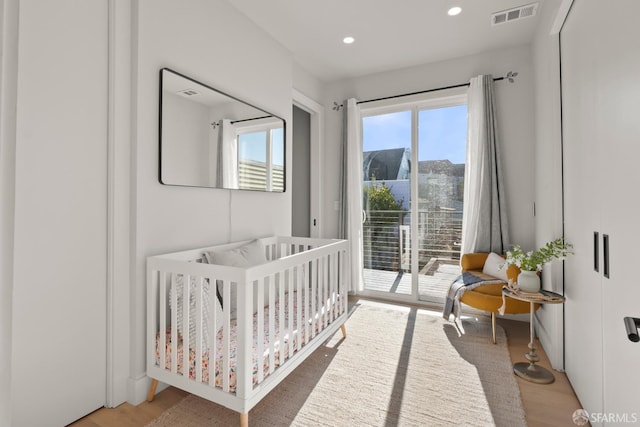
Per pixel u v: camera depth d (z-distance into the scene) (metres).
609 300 1.41
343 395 1.83
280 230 3.01
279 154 2.98
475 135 3.19
